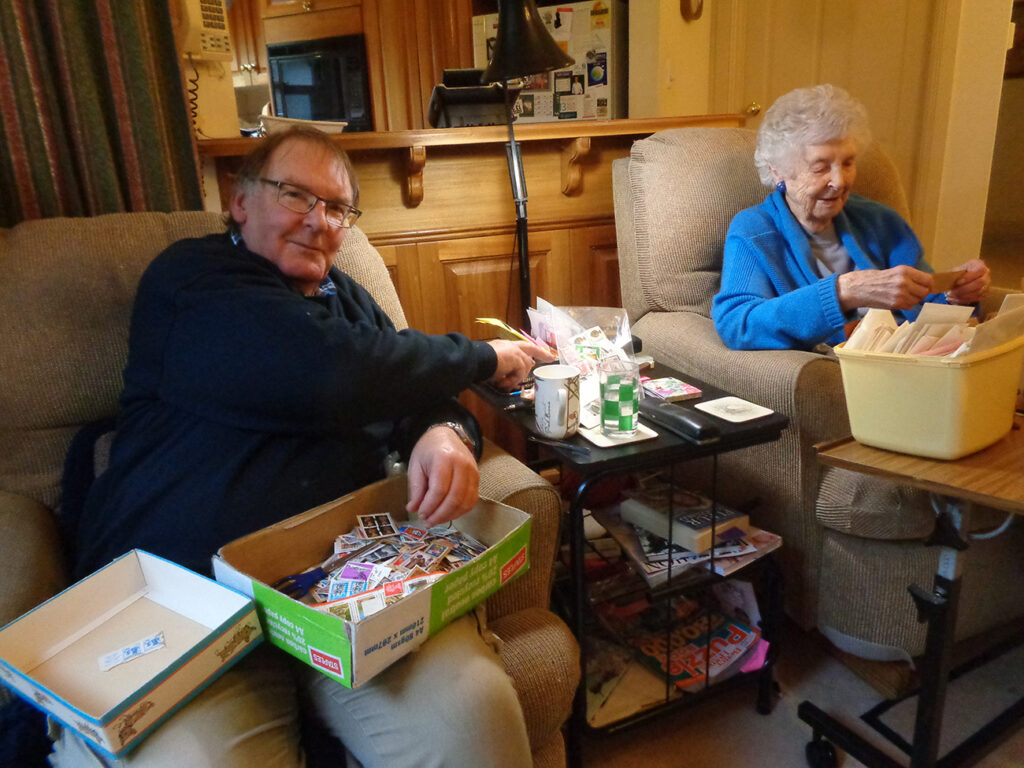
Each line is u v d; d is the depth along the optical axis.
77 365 1.16
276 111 3.20
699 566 1.23
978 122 2.54
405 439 1.21
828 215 1.53
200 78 1.81
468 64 2.99
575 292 2.12
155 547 0.96
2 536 1.00
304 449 1.03
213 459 0.99
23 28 1.29
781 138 1.50
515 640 1.02
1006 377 0.86
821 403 1.28
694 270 1.73
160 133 1.48
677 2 2.50
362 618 0.77
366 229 1.83
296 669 0.95
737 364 1.39
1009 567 1.36
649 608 1.41
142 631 0.86
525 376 1.27
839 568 1.31
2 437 1.13
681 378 1.39
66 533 1.10
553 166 1.99
